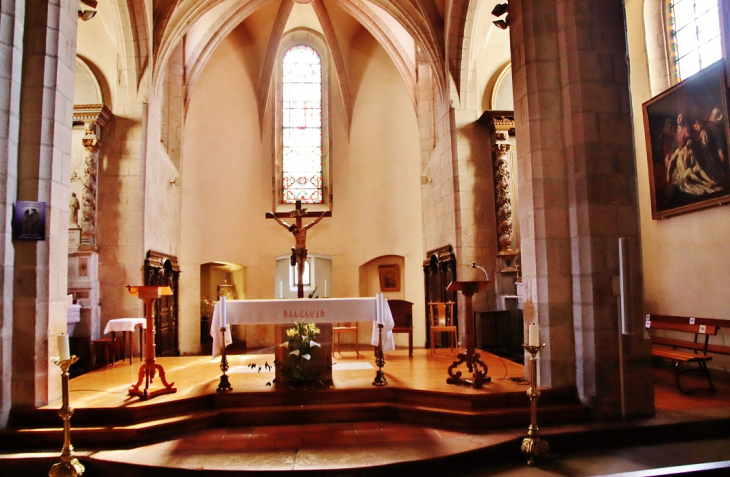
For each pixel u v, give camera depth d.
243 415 6.37
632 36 9.77
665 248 9.05
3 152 6.05
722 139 7.57
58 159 6.48
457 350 10.82
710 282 8.09
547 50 6.86
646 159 9.46
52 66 6.45
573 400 6.46
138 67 10.82
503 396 6.32
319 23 16.48
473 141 11.64
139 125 10.77
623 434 5.82
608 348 6.29
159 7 11.01
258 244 15.99
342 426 6.24
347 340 15.58
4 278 5.97
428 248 13.45
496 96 11.76
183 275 13.54
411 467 4.99
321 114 16.86
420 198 14.09
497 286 11.37
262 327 15.51
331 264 16.45
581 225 6.46
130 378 7.94
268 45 15.81
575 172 6.55
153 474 4.99
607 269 6.37
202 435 5.95
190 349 13.51
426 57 12.37
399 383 7.13
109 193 10.64
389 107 15.38
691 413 6.27
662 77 9.38
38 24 6.43
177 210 13.31
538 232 6.69
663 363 9.33
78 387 7.20
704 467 4.20
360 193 16.12
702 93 7.91
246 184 15.72
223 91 15.14
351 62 16.41
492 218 11.55
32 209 6.16
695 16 8.80
